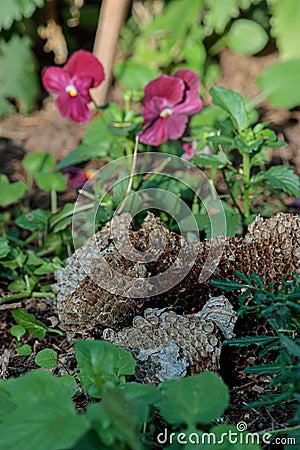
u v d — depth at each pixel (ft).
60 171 3.24
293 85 3.78
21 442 1.84
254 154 2.82
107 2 3.76
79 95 2.96
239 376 2.38
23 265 2.77
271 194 3.23
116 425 1.83
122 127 2.88
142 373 2.25
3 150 3.69
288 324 2.21
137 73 3.76
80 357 2.07
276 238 2.38
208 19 3.96
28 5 3.68
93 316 2.35
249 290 2.23
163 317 2.28
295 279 2.31
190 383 1.96
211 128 2.95
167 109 2.86
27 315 2.48
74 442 1.85
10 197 2.96
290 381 2.10
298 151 3.56
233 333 2.31
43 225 2.89
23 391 1.93
